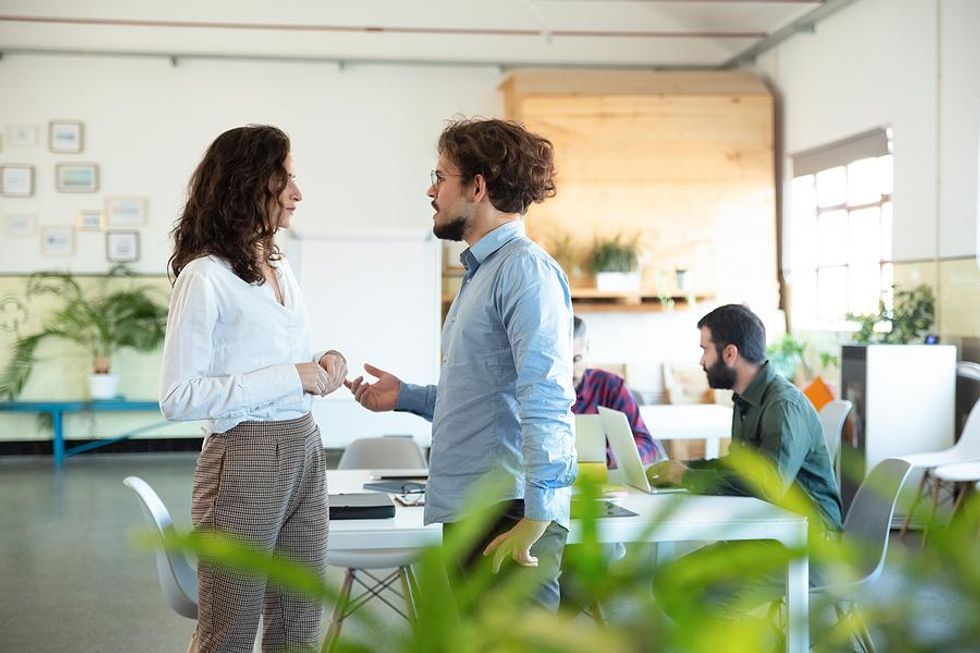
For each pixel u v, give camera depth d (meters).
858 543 0.48
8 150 10.80
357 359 9.63
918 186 8.09
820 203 9.73
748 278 10.30
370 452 4.55
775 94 10.56
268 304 2.57
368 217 11.16
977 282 7.39
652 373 10.12
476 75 11.20
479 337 2.49
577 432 3.60
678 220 10.30
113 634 4.84
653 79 10.39
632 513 3.10
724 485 3.38
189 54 10.93
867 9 8.80
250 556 0.40
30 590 5.60
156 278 10.98
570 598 0.45
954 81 7.66
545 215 10.21
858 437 7.11
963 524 0.43
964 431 6.26
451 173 2.55
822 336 9.46
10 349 10.83
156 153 10.94
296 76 11.08
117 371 11.02
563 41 11.09
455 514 2.48
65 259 10.89
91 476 9.59
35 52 10.78
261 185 2.53
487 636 0.38
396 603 4.98
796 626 0.45
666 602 0.39
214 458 2.52
